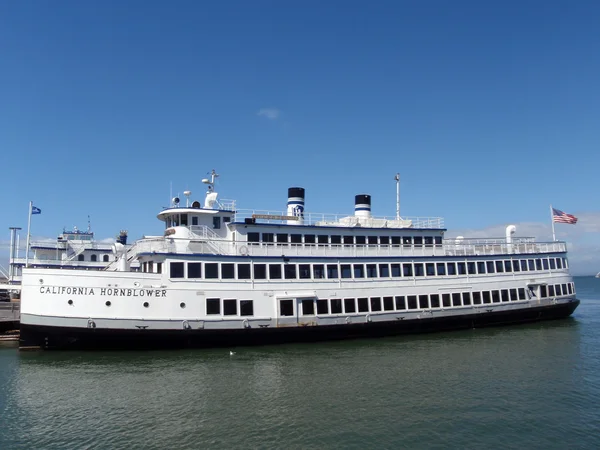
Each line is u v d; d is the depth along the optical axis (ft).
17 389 86.28
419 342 128.26
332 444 65.26
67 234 219.61
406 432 69.00
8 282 186.70
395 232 148.77
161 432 68.69
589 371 99.96
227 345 118.32
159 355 109.70
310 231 137.59
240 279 120.16
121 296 109.29
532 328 152.76
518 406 79.20
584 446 65.00
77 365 101.19
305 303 125.70
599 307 257.75
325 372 98.07
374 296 134.31
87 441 65.98
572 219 175.83
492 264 156.35
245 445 64.90
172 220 131.54
